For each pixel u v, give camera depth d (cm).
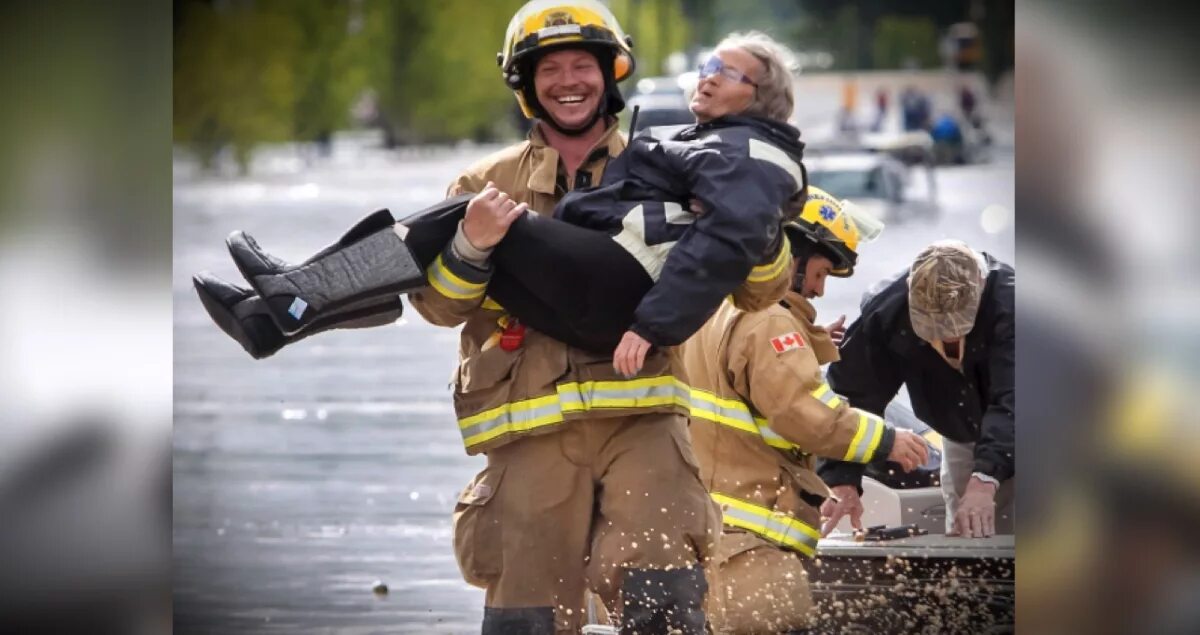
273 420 2520
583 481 1109
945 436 1489
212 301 1119
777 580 1227
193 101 10975
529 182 1139
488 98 12694
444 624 1436
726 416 1246
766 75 1091
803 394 1212
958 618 1354
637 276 1070
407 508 1908
